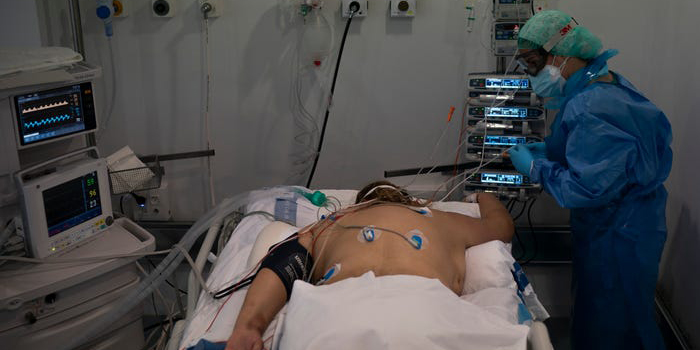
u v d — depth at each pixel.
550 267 2.89
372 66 2.73
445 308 1.34
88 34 2.70
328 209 2.27
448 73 2.73
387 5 2.64
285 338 1.34
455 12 2.64
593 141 1.95
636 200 2.06
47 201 1.92
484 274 1.82
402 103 2.78
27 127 1.92
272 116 2.81
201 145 2.85
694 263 2.31
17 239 1.99
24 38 2.48
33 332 1.84
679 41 2.43
